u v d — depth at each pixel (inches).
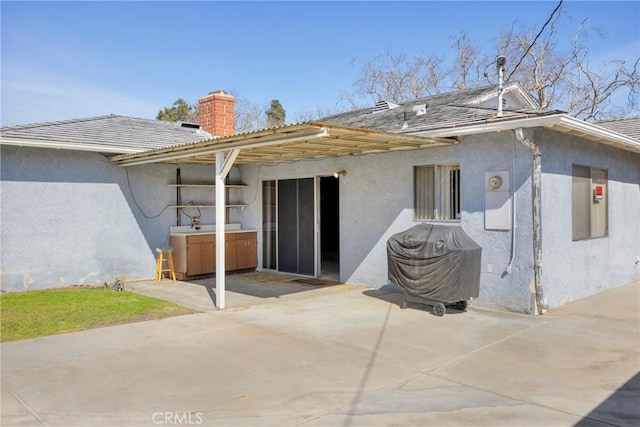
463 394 175.0
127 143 444.5
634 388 180.5
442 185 354.9
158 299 357.7
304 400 169.6
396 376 194.2
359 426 148.9
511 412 159.0
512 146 310.8
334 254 658.2
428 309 322.7
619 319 292.8
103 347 235.1
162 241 477.1
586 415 156.2
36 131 417.4
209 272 472.4
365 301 351.6
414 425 149.5
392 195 384.5
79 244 418.9
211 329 270.8
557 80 932.0
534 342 243.4
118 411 160.4
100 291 388.8
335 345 239.1
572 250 347.3
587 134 331.0
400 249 321.1
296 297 369.1
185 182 492.4
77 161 417.7
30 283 390.6
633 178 463.8
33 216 392.2
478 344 240.5
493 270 321.1
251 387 182.1
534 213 301.0
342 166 423.8
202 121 592.7
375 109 559.5
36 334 259.0
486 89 531.2
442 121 363.3
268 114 1574.8
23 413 159.0
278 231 501.0
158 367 205.3
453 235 308.0
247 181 530.6
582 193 364.2
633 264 458.0
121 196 446.3
